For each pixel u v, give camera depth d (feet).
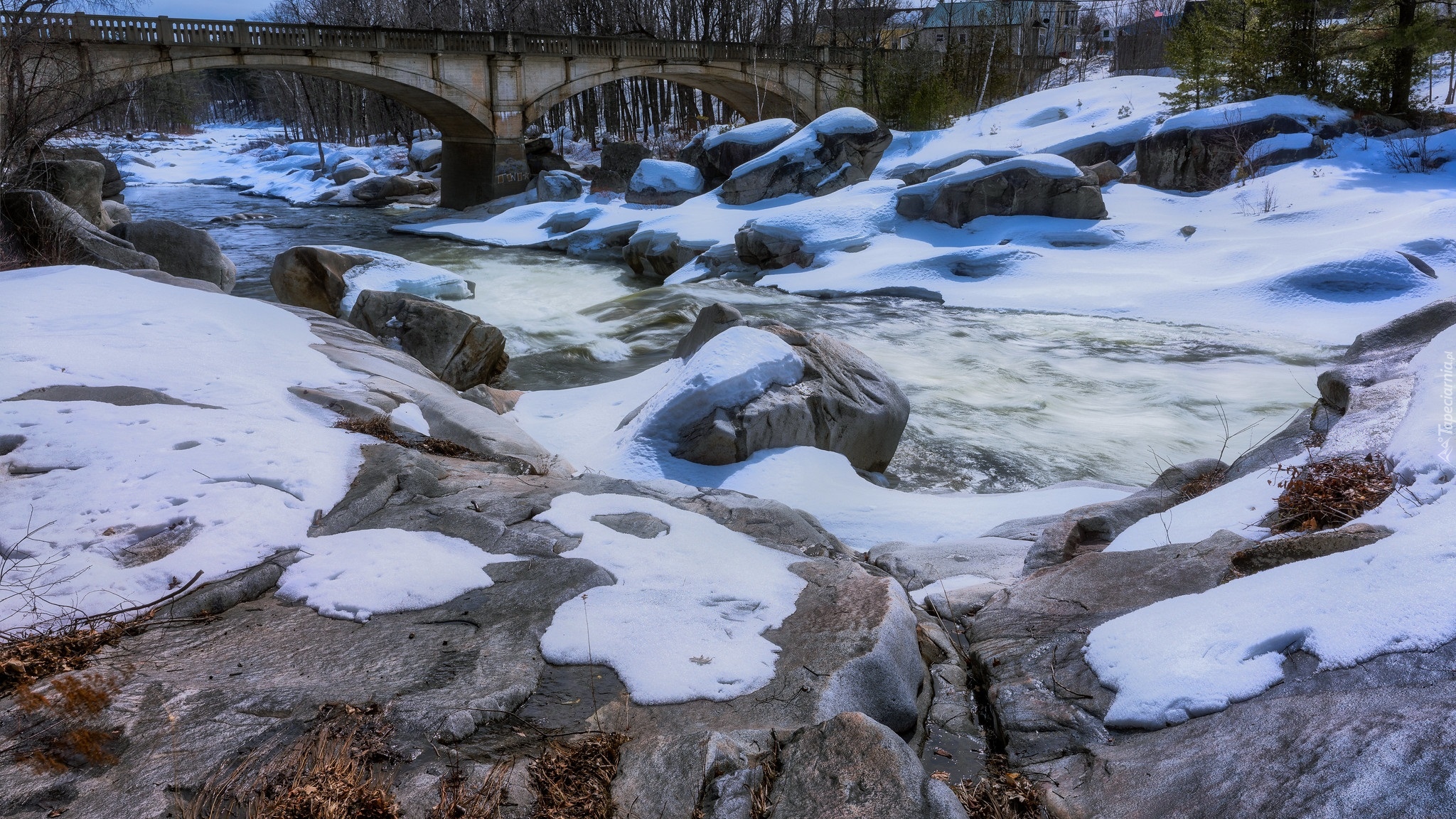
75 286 31.24
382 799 9.23
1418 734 8.41
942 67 119.03
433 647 12.85
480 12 192.65
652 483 21.15
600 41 136.67
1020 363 50.08
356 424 22.93
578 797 9.64
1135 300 60.44
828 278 71.26
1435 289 53.98
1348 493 15.81
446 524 17.29
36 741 10.33
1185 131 82.23
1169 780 9.47
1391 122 81.82
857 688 11.95
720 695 11.64
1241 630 11.50
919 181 87.56
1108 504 20.90
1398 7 83.05
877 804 9.12
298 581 14.84
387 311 41.75
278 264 50.24
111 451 18.72
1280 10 87.71
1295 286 57.16
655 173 109.60
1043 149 94.53
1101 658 12.35
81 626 13.12
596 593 14.52
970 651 14.10
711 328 32.55
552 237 107.14
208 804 9.24
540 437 29.84
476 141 136.77
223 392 23.18
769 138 105.19
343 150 198.08
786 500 24.22
